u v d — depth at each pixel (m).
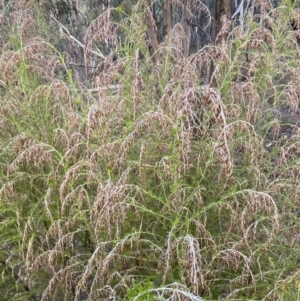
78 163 1.72
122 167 1.83
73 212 1.77
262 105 2.11
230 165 1.55
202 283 1.39
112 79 2.09
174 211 1.64
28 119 2.06
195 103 1.69
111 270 1.79
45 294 1.74
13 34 2.57
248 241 1.70
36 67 2.19
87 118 1.67
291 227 1.84
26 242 1.99
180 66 2.15
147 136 1.80
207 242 1.65
